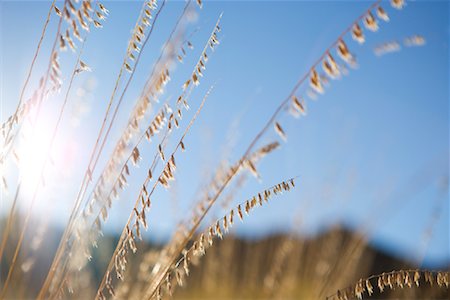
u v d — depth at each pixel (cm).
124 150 45
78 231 45
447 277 40
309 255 99
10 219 49
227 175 48
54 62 44
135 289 58
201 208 52
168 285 43
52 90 45
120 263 43
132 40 45
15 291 56
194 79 43
